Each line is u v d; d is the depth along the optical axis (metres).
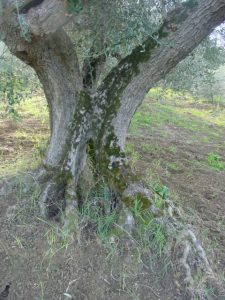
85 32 3.78
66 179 3.92
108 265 3.40
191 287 3.36
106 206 3.84
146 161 6.63
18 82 4.32
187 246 3.55
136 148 7.28
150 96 12.36
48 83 3.90
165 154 7.38
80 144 3.96
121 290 3.28
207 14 3.41
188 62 5.12
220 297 3.42
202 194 5.72
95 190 3.95
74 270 3.35
